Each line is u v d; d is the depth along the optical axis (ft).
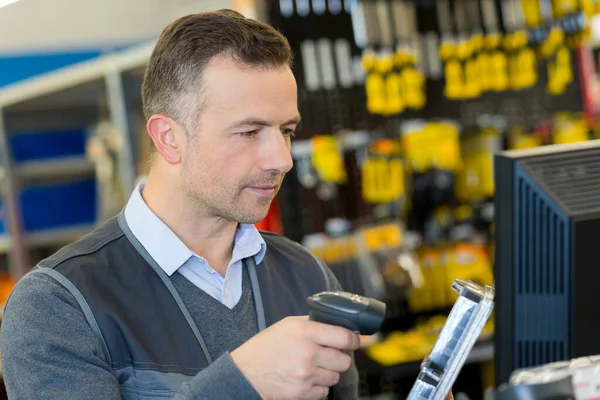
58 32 22.44
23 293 3.92
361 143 11.16
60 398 3.65
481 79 11.81
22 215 15.53
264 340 3.16
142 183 4.63
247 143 3.93
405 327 11.66
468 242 11.99
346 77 11.01
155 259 4.15
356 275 10.88
